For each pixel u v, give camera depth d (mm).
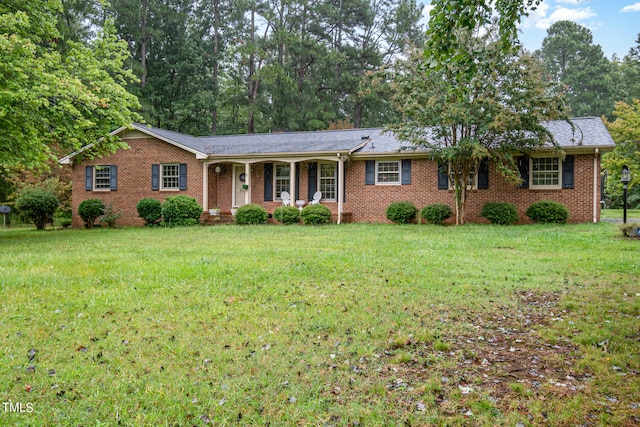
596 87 45156
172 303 5043
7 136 12805
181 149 19484
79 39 26312
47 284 6004
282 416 2686
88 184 20562
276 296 5383
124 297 5316
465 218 16891
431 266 7281
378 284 6020
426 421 2621
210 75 37000
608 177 27969
